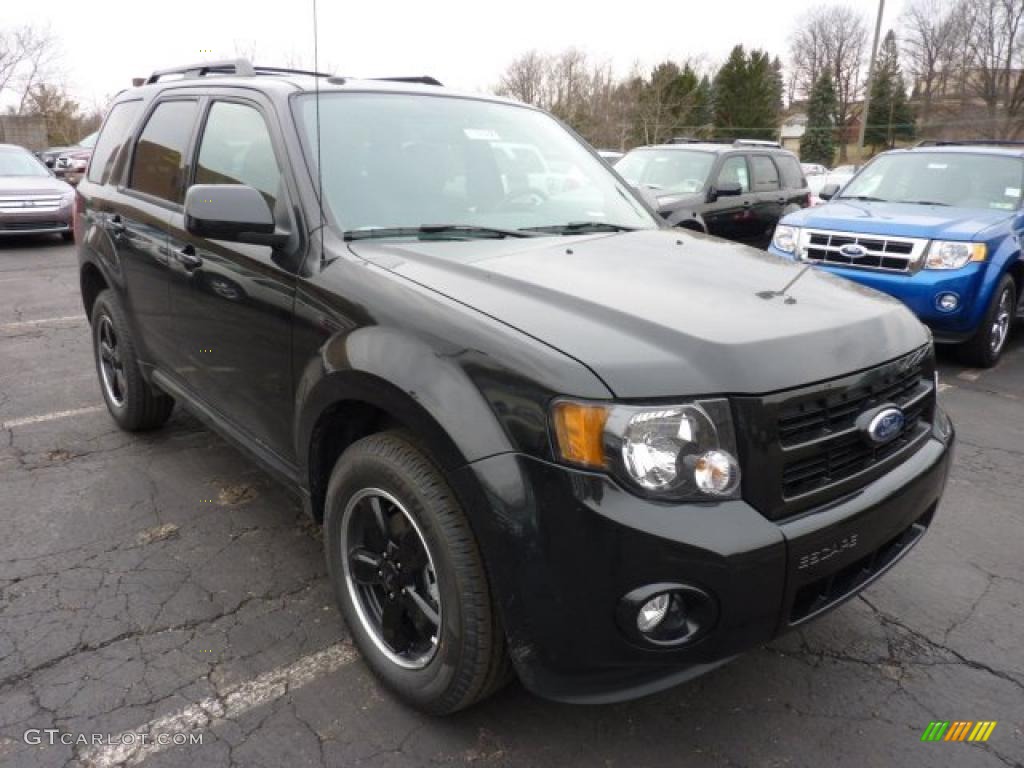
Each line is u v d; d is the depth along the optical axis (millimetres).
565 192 3449
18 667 2570
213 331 3195
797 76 70188
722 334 2053
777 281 2625
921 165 7820
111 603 2928
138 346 4047
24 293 8617
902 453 2418
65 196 12195
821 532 2020
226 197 2549
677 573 1861
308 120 2967
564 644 1950
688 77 51469
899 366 2391
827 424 2133
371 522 2449
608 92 45062
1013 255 6434
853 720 2438
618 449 1861
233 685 2520
